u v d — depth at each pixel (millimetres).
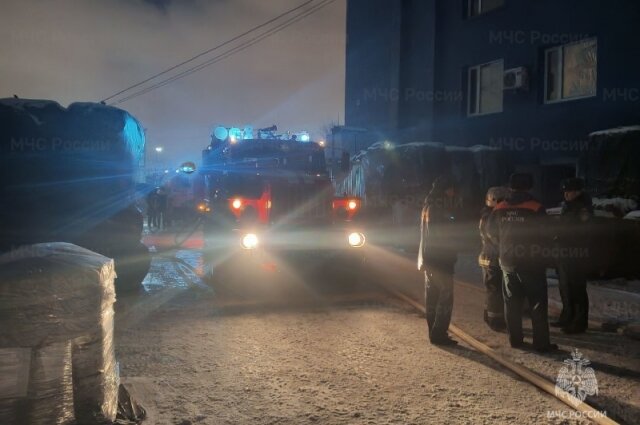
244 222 8453
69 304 3053
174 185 22547
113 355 3559
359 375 4879
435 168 14234
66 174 7629
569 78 14812
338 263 8742
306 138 11117
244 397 4352
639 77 12789
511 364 5039
